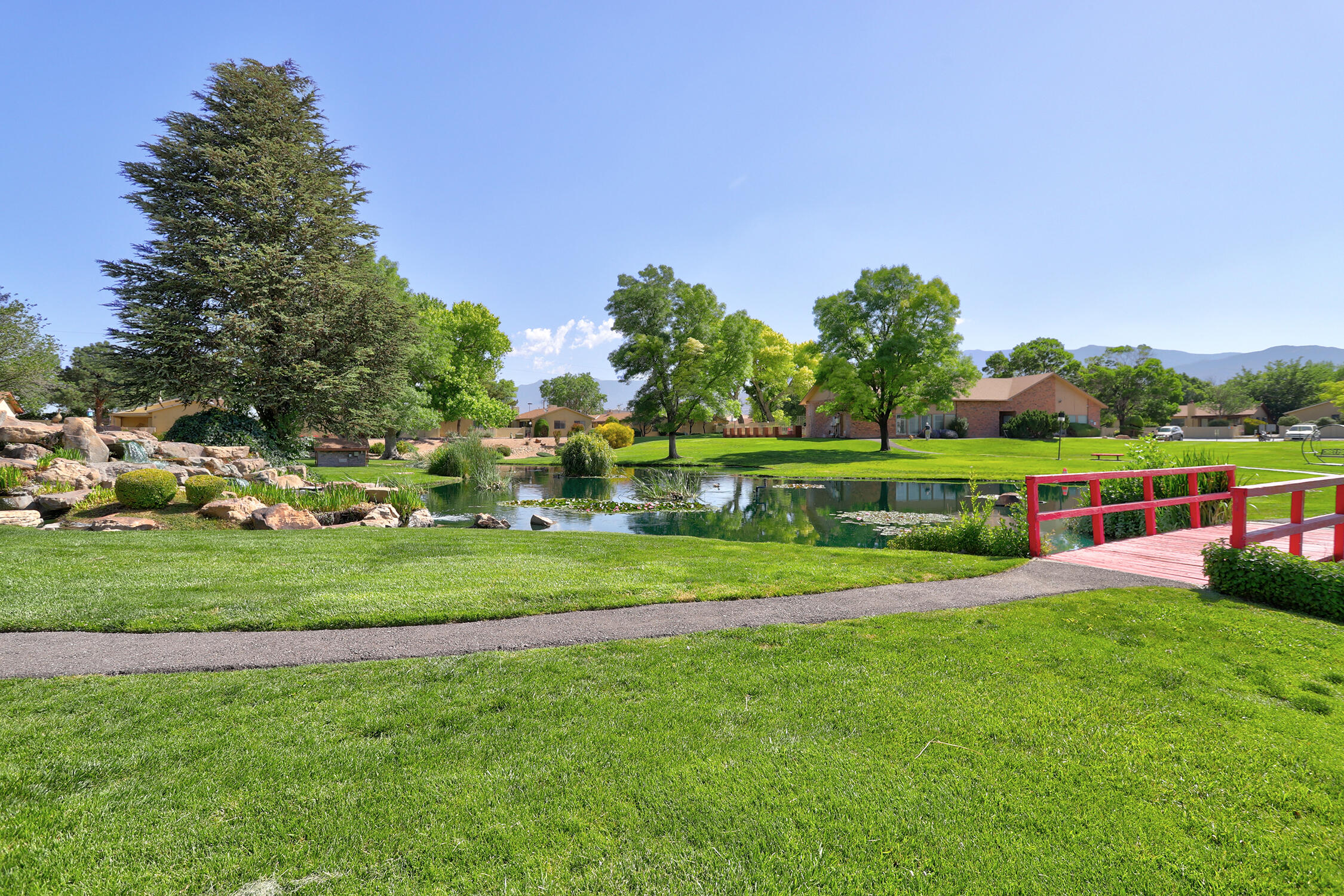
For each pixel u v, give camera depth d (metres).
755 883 2.54
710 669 4.83
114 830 2.87
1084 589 7.25
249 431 22.47
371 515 14.92
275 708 4.16
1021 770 3.38
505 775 3.35
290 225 23.81
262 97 24.50
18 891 2.47
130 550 9.38
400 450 49.84
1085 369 79.62
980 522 10.91
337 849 2.76
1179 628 5.76
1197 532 11.12
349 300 24.23
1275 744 3.64
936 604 6.64
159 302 22.59
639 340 46.97
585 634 5.72
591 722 3.97
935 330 41.47
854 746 3.65
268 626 5.88
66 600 6.52
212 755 3.55
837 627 5.82
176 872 2.61
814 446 48.41
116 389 23.00
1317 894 2.49
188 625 5.83
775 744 3.67
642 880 2.56
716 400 48.69
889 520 17.86
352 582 7.46
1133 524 13.12
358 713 4.11
